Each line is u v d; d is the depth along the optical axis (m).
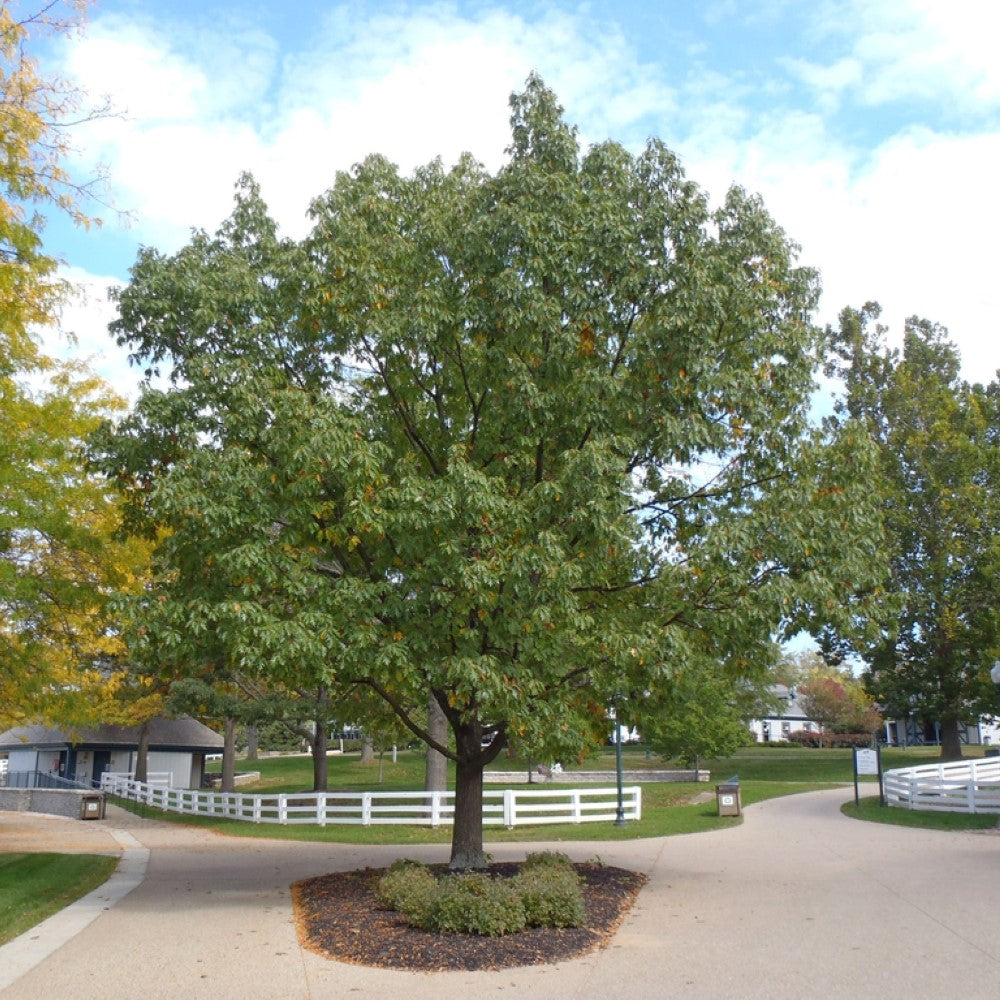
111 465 12.92
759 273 13.35
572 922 10.30
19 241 11.82
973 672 40.06
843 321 45.44
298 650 10.66
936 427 40.78
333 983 8.32
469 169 14.84
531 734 12.12
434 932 10.05
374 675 11.81
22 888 13.41
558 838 21.34
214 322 12.51
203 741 48.34
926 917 10.76
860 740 70.31
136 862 17.88
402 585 12.12
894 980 8.09
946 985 7.89
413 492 11.10
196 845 21.64
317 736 33.91
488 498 11.09
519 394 12.33
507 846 19.84
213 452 11.88
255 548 10.88
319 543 12.30
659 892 12.97
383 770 49.81
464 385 13.86
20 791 36.91
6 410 13.27
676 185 13.27
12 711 17.80
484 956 9.16
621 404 12.30
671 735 38.44
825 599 11.97
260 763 65.12
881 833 20.36
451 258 13.46
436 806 25.08
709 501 13.34
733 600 12.09
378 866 16.58
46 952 9.66
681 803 30.88
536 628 11.39
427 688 13.57
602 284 12.91
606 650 12.09
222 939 10.23
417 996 7.84
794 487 12.42
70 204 12.34
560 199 12.91
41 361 14.00
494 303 12.63
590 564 11.83
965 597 39.72
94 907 12.45
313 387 13.09
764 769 46.56
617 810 24.67
